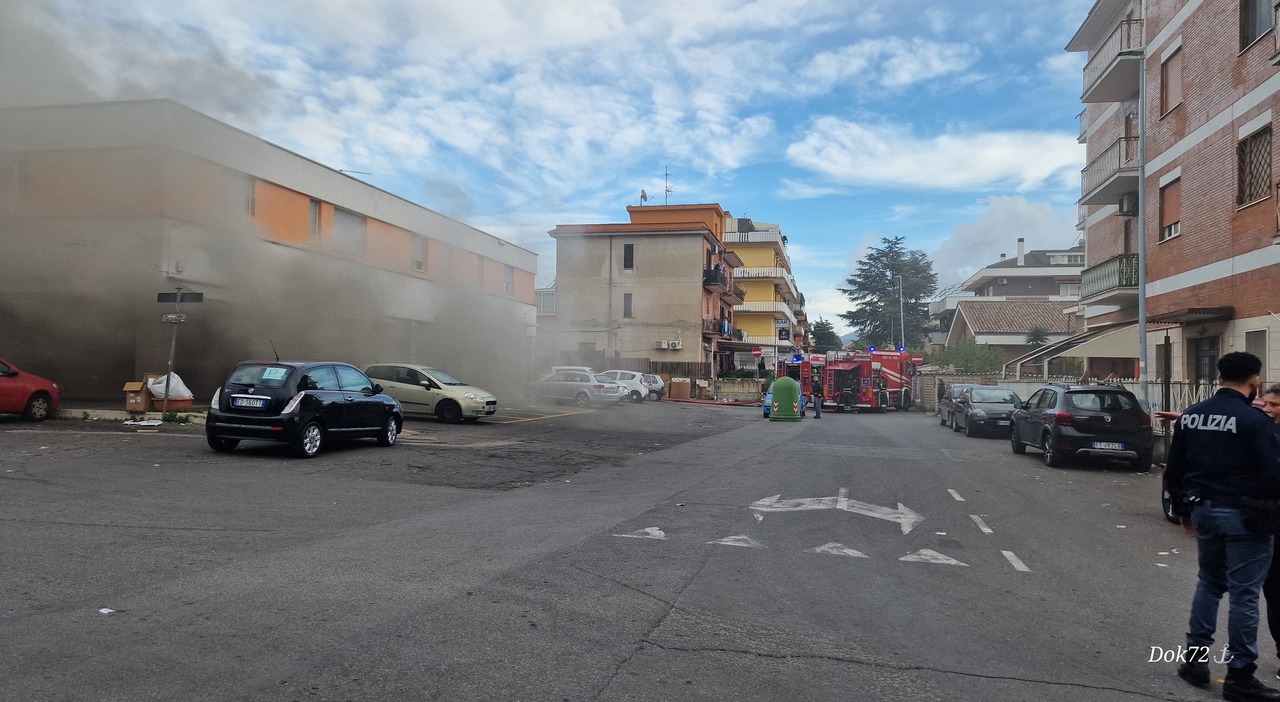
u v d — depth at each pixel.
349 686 3.70
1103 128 25.09
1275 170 13.91
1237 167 15.36
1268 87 14.21
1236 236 15.36
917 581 6.05
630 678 3.92
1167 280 18.56
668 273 44.28
